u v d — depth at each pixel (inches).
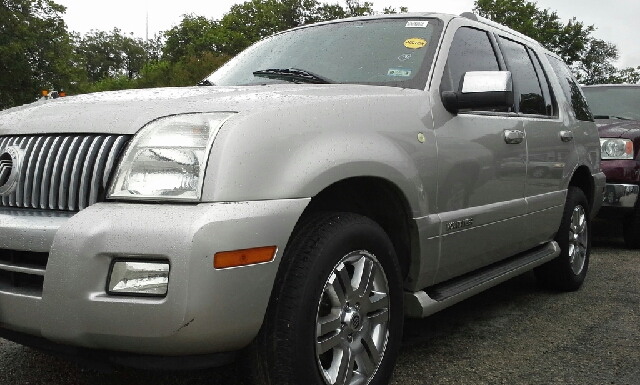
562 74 191.0
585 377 114.6
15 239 81.3
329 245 87.6
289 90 101.3
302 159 85.4
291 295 83.7
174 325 74.2
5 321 81.6
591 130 197.5
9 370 115.0
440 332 141.6
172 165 79.5
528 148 147.7
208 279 74.4
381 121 101.9
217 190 77.3
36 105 102.8
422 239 109.3
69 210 85.6
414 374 114.9
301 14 1988.2
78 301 75.5
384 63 125.5
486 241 131.3
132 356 80.7
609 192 242.2
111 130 86.0
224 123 81.6
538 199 153.6
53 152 88.7
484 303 168.6
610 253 244.1
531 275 203.5
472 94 115.3
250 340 82.0
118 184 81.0
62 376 112.6
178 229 74.2
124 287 75.5
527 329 144.3
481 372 116.4
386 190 104.5
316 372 86.4
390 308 101.5
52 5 1446.9
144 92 103.0
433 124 113.9
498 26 159.5
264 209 79.4
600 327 146.1
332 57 131.8
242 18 2042.3
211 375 113.5
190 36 2105.1
